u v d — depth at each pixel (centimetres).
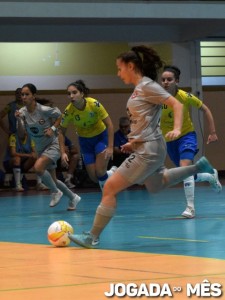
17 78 2147
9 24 2006
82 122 1238
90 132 1252
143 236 870
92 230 771
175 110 733
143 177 765
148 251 731
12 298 498
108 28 2117
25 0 1834
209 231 905
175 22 2038
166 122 1091
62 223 795
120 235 887
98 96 2202
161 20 1973
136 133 762
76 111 1229
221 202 1377
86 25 2089
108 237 868
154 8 1919
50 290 523
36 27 2056
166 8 1928
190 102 1088
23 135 1920
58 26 2075
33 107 1252
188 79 2208
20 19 1884
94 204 1423
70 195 1304
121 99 2219
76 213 1241
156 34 2156
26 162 1923
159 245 778
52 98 2161
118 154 1880
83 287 532
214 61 2298
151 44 2164
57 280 566
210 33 2070
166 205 1352
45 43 2161
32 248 781
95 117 1233
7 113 1961
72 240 766
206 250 726
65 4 1859
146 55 768
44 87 2173
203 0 1952
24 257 709
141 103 755
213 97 2302
